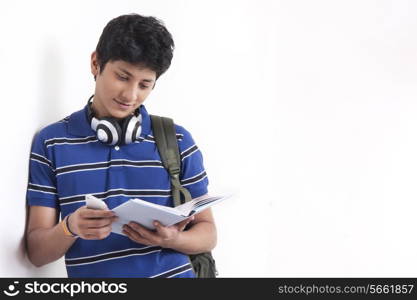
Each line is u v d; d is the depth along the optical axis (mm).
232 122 2834
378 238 3152
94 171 1657
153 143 1744
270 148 3008
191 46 2648
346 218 3111
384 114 3146
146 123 1761
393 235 3164
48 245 1580
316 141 3080
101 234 1483
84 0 1997
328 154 3098
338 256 3109
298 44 3062
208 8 2738
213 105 2758
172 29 2549
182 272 1683
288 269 3059
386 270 3156
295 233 3061
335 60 3100
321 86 3084
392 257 3164
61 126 1698
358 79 3121
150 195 1692
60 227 1541
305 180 3066
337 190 3105
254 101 2930
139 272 1635
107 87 1621
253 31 2938
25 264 1668
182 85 2605
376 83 3141
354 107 3117
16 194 1598
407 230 3170
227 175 2814
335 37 3100
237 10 2861
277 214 3031
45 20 1744
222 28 2793
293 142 3053
